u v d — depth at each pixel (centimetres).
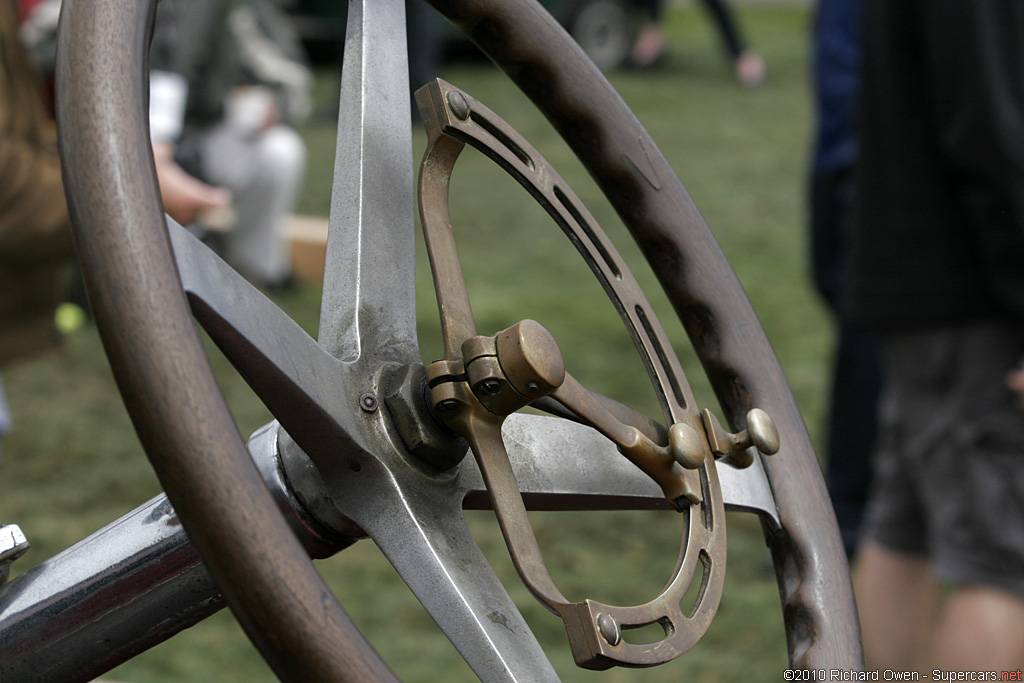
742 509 60
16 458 229
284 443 48
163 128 188
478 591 46
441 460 47
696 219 65
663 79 686
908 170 133
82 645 48
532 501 53
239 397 258
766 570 204
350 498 46
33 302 116
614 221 412
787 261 380
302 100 319
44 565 49
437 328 289
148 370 34
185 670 164
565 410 55
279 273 323
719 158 512
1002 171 124
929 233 134
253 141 306
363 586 191
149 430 34
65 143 38
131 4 41
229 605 35
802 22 963
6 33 103
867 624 158
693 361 289
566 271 357
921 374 140
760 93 666
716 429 55
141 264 36
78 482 219
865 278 140
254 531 34
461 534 47
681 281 65
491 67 633
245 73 306
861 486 198
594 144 62
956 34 125
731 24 680
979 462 135
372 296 49
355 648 34
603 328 307
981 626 134
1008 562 134
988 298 132
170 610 47
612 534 214
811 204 202
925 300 134
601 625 44
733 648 179
